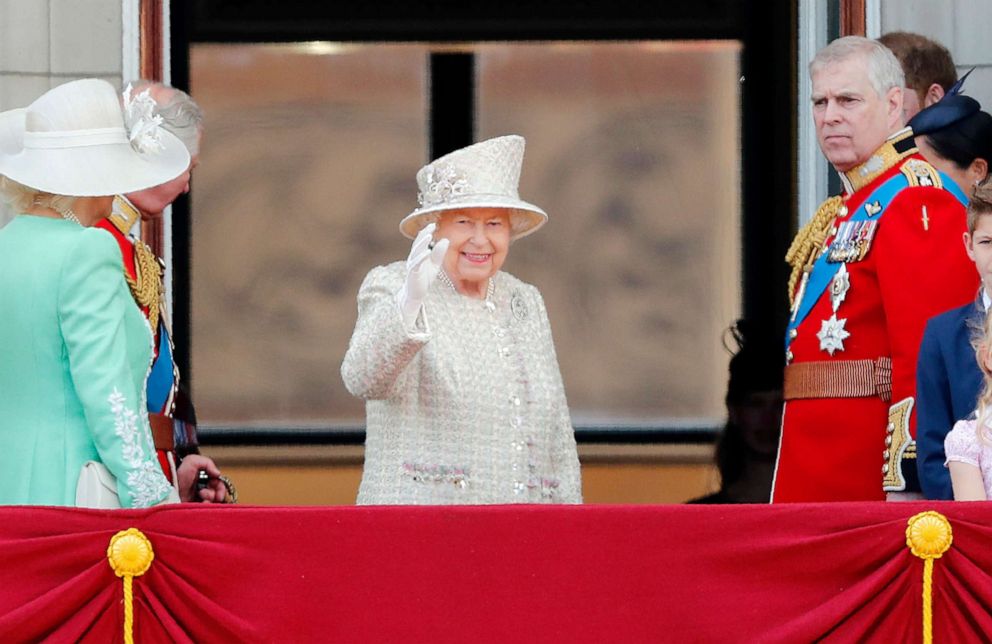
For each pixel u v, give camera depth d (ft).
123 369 53.88
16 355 54.24
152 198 67.67
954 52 76.54
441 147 88.12
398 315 55.42
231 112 87.45
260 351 88.07
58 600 50.67
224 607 51.49
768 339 86.12
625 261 88.28
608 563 51.85
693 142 87.45
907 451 62.80
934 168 67.15
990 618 50.98
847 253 66.69
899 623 51.39
